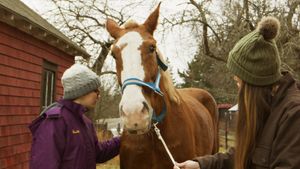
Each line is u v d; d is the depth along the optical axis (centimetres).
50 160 276
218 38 1823
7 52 767
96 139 341
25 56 857
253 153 200
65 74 308
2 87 746
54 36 952
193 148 376
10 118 779
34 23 812
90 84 307
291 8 1578
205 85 3356
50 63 1034
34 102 914
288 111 187
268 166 193
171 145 348
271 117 196
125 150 355
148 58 310
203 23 1802
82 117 305
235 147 209
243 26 1691
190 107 438
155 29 338
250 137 199
